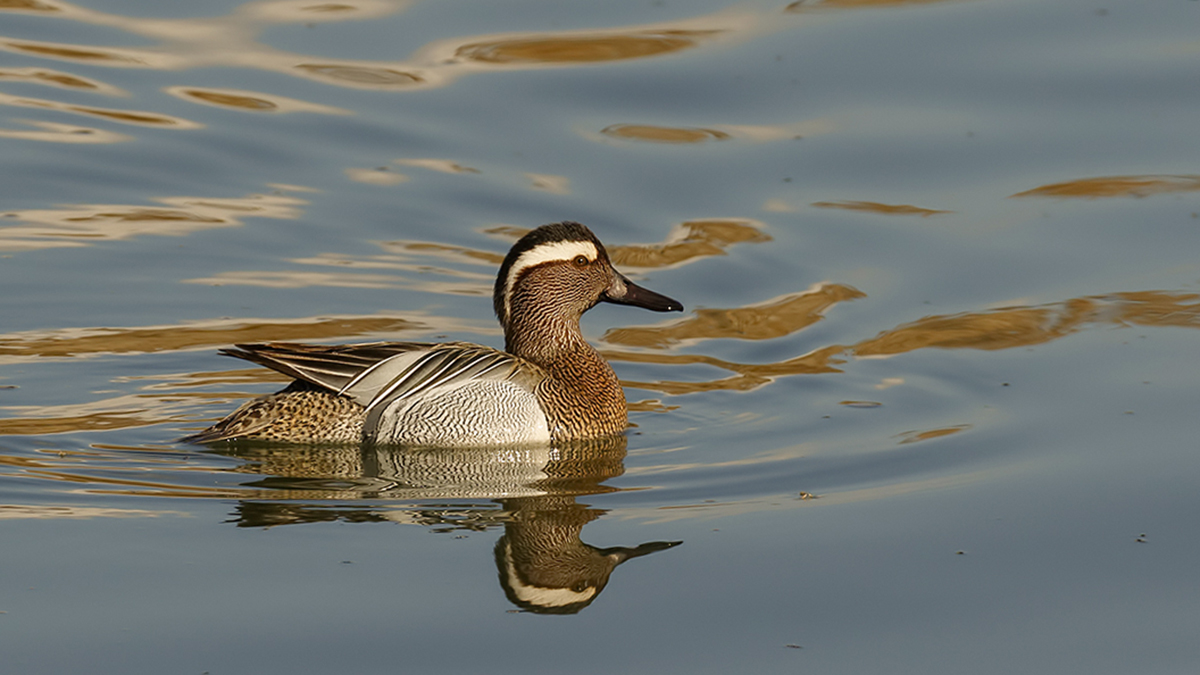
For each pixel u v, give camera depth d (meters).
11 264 15.18
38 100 18.80
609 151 17.69
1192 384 12.62
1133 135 17.45
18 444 11.32
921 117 18.02
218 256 15.63
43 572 8.95
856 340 13.98
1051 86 18.42
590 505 10.46
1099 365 13.16
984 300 14.61
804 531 9.91
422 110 18.72
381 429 11.68
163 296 14.75
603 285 12.69
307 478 10.90
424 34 20.44
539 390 12.03
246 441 11.57
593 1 21.12
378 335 14.05
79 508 10.03
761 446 11.77
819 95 18.56
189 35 20.75
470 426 11.75
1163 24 19.69
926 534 9.84
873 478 10.95
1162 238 15.61
